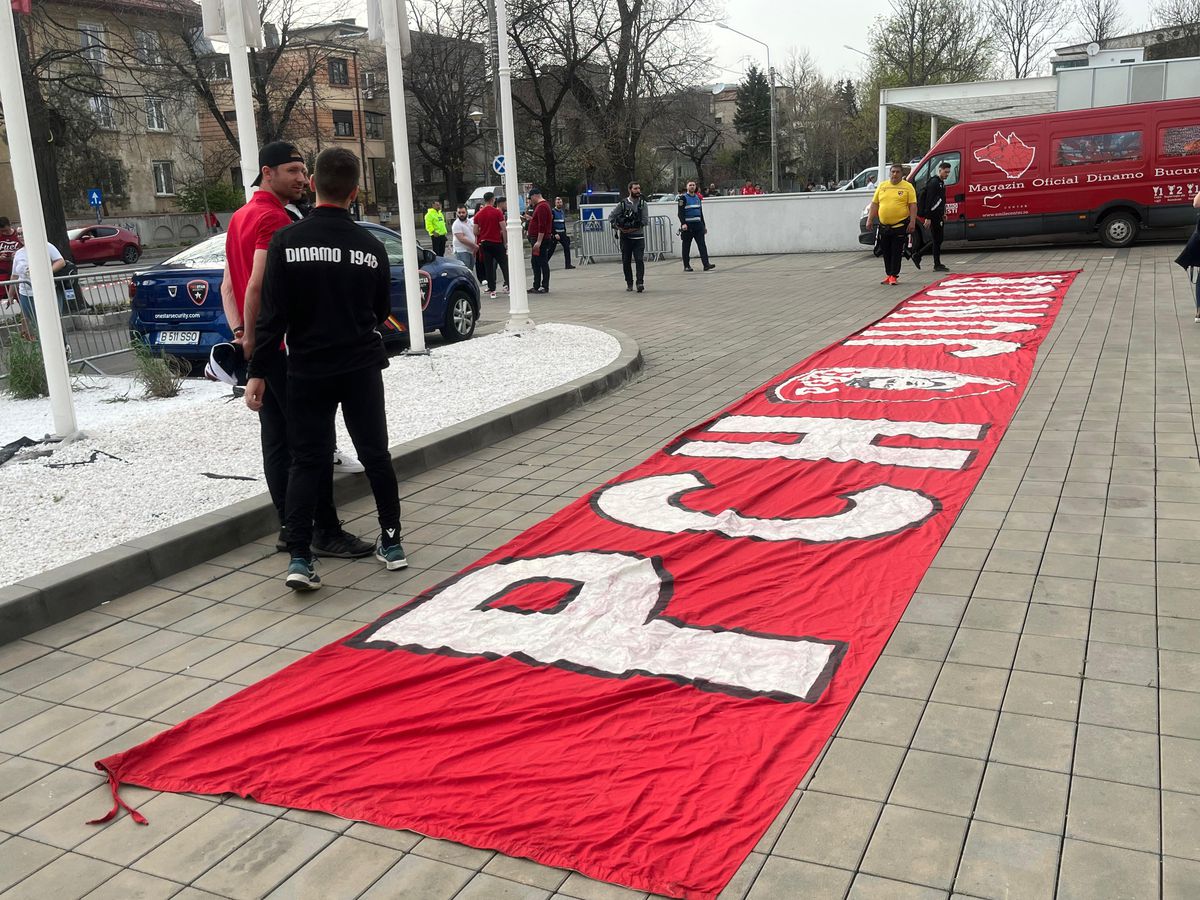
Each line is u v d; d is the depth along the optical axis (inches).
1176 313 445.7
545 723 137.9
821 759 127.2
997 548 192.2
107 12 1254.3
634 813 118.0
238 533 221.1
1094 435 264.5
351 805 123.5
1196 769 120.2
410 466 270.5
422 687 151.0
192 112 1817.2
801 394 340.5
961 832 111.3
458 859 113.0
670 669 151.9
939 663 149.8
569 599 179.0
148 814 125.3
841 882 104.8
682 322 540.4
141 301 429.1
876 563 188.9
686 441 291.6
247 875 112.6
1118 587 171.0
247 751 136.6
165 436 290.8
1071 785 118.4
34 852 119.0
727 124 4421.8
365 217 2460.6
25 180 271.0
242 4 298.2
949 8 2097.7
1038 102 931.3
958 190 794.2
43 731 147.1
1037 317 462.6
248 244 203.9
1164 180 743.7
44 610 182.1
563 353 418.0
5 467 262.8
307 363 188.2
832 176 3083.2
